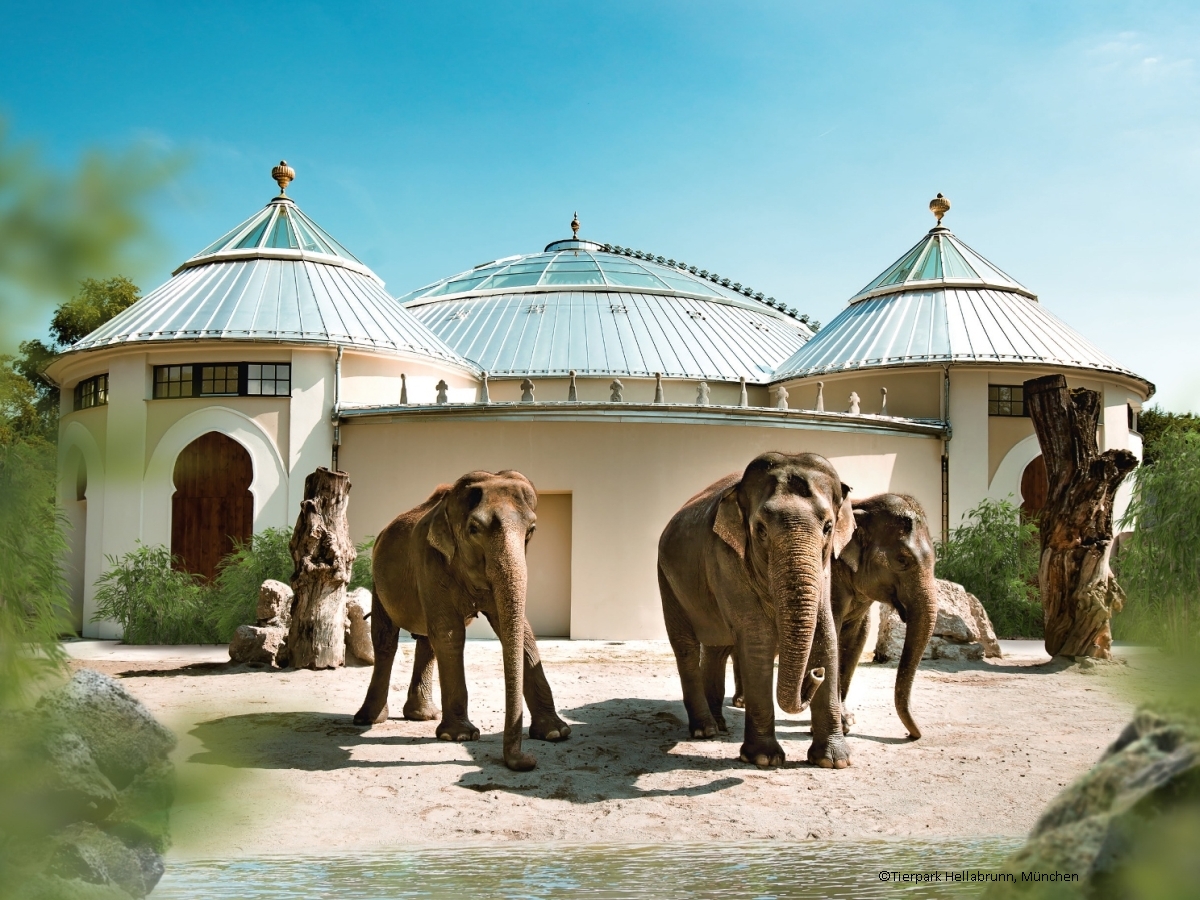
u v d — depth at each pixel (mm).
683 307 35719
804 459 9281
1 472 2877
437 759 9539
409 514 11406
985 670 16672
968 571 23828
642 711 12492
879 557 10867
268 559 21547
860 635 11555
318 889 5367
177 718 4941
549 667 16828
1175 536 16797
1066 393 17562
